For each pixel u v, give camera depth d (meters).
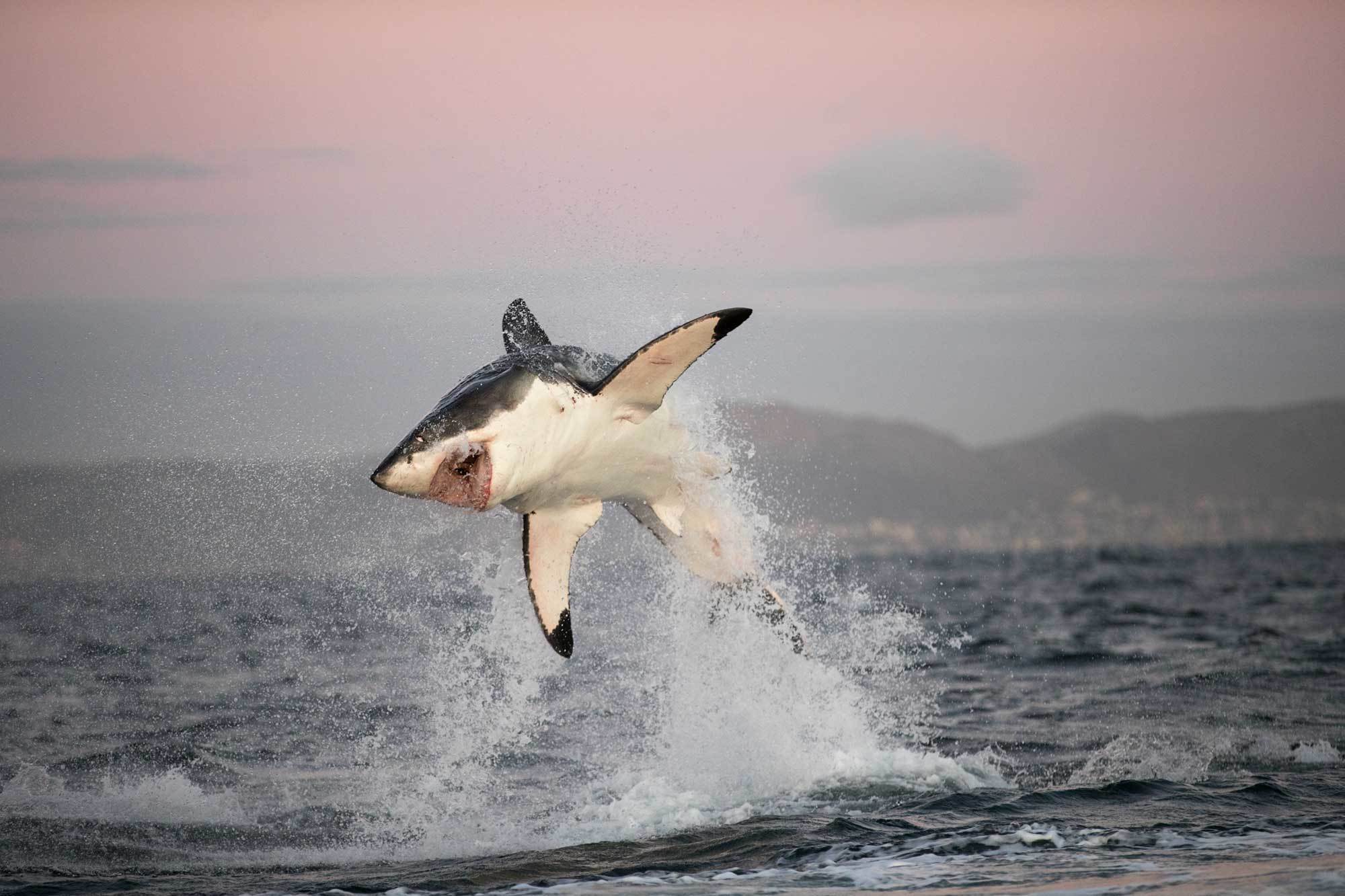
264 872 35.09
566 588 41.69
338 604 130.00
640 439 40.53
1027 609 142.88
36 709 65.81
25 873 35.03
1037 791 41.16
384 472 31.86
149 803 44.06
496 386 34.78
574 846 36.81
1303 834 33.66
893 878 30.66
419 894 31.67
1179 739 53.22
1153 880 28.78
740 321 36.53
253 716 62.81
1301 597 156.88
